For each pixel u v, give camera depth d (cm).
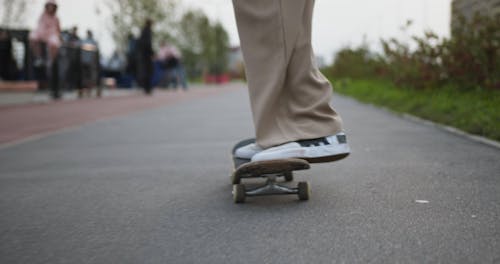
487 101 439
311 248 181
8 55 973
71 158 344
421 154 312
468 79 541
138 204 232
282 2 220
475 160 290
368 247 180
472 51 532
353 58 1273
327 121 223
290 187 244
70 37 1201
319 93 225
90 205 234
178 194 245
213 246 186
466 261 169
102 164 319
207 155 331
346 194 233
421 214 206
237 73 5288
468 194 228
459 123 407
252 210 217
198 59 4053
